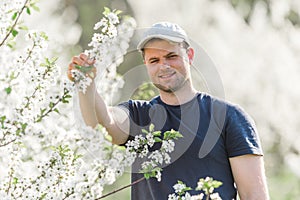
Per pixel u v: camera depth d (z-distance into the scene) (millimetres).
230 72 14391
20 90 4715
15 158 4660
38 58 4570
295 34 15195
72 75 4457
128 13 16078
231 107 5051
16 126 4441
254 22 15383
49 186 4539
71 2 16391
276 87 14516
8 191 4586
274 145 14086
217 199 4309
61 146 4566
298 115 14398
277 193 11523
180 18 15523
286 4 15289
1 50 4816
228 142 4980
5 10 4637
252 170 4941
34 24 6086
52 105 4465
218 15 15438
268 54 14711
